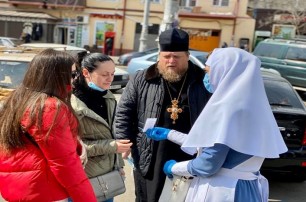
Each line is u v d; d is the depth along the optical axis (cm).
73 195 179
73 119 185
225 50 209
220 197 203
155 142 257
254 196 205
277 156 201
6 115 177
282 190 464
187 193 222
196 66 262
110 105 261
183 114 254
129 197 410
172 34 243
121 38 2603
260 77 204
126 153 253
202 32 2594
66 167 175
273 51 1292
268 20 2634
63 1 2552
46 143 171
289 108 456
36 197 177
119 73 990
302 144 433
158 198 258
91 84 246
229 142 190
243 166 204
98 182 247
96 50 2598
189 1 2578
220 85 201
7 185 179
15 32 2473
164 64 249
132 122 269
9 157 178
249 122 194
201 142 198
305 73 1191
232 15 2533
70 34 2602
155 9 2553
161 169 256
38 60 180
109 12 2580
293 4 2572
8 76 570
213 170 200
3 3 2578
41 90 178
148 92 260
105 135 250
